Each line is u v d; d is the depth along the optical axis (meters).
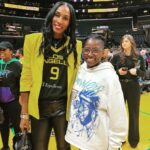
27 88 2.32
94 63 2.13
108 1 28.89
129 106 4.09
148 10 27.89
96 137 2.05
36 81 2.24
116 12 28.89
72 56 2.29
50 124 2.33
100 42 2.12
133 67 3.98
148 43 20.44
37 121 2.28
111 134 2.01
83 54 2.19
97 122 2.05
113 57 4.11
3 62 3.54
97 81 2.08
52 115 2.26
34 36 2.30
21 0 27.17
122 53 4.02
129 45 3.96
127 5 28.55
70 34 2.30
